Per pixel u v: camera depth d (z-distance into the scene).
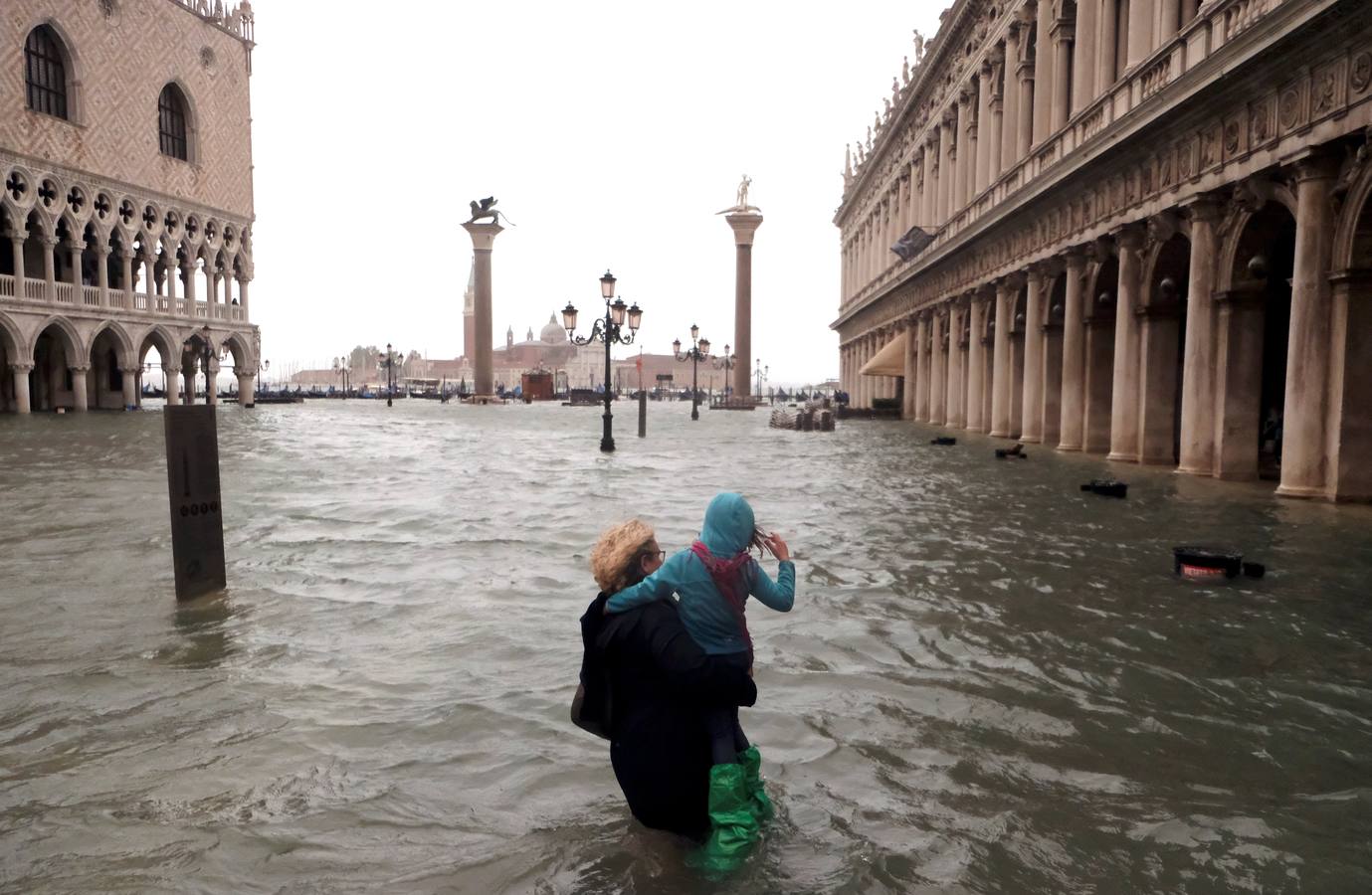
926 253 46.44
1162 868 3.87
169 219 61.50
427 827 4.23
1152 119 20.17
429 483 18.38
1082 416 27.39
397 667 6.60
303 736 5.32
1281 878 3.80
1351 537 11.71
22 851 4.00
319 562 10.34
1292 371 15.88
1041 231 30.17
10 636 7.33
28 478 18.41
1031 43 33.78
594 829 4.21
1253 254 18.48
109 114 55.16
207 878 3.78
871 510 14.54
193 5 63.03
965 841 4.09
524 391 119.19
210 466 8.66
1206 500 15.51
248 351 71.62
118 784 4.69
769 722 5.55
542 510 14.41
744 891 3.65
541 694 6.04
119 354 57.34
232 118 68.12
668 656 3.89
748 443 32.97
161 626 7.64
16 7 48.50
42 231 51.41
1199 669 6.55
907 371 56.06
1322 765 4.96
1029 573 9.76
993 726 5.51
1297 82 15.72
